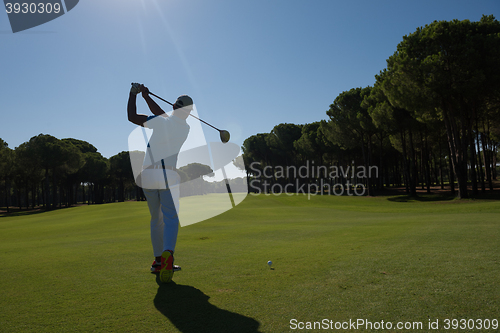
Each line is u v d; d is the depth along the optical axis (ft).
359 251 12.32
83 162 169.17
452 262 9.59
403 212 51.06
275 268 10.02
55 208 160.35
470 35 65.26
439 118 79.71
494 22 66.54
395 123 93.97
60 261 12.01
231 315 6.16
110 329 5.64
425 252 11.35
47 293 7.85
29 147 145.79
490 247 11.73
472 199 71.97
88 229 35.55
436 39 65.62
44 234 32.48
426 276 8.21
